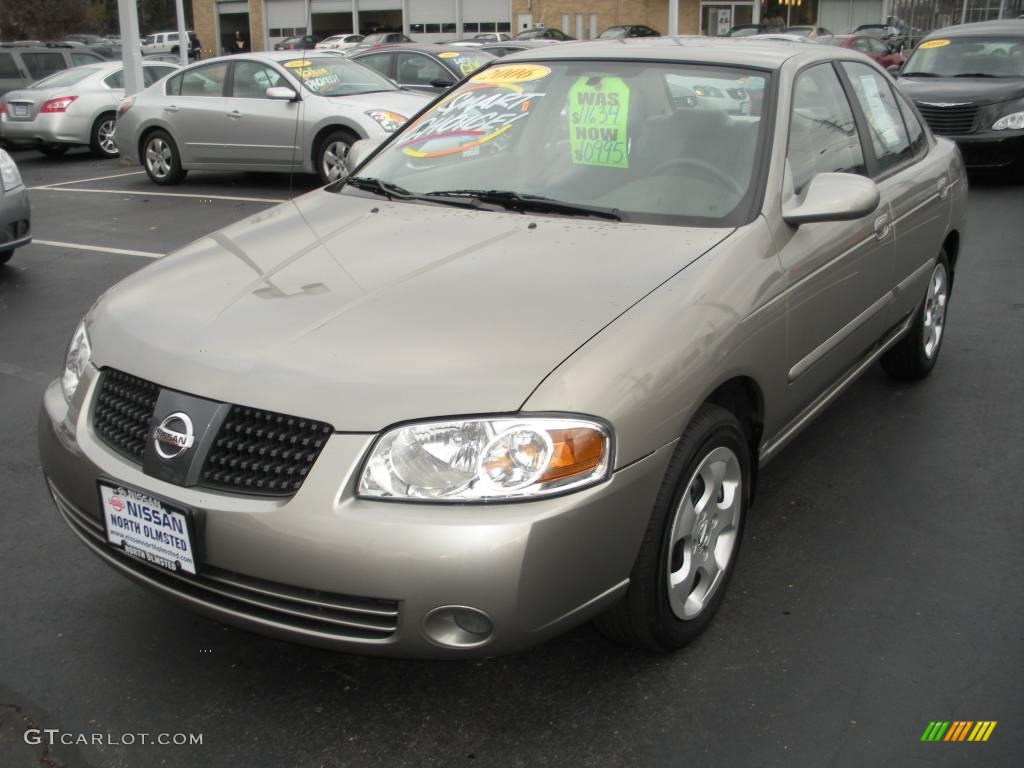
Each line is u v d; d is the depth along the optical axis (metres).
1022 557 3.39
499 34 36.38
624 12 40.06
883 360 4.99
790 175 3.32
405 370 2.38
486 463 2.26
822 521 3.64
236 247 3.20
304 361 2.44
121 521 2.55
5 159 6.97
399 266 2.89
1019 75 11.62
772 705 2.66
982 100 10.96
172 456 2.44
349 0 44.00
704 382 2.64
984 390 4.93
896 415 4.62
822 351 3.46
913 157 4.55
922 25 35.47
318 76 11.15
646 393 2.45
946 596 3.16
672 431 2.52
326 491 2.27
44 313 6.29
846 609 3.09
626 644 2.79
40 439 2.88
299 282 2.83
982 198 10.37
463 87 4.07
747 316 2.86
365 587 2.24
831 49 4.14
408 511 2.25
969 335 5.79
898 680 2.76
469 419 2.28
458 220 3.24
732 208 3.16
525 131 3.67
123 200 10.71
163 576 2.54
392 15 43.75
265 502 2.33
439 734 2.57
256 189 11.46
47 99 14.27
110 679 2.79
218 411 2.41
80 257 7.85
